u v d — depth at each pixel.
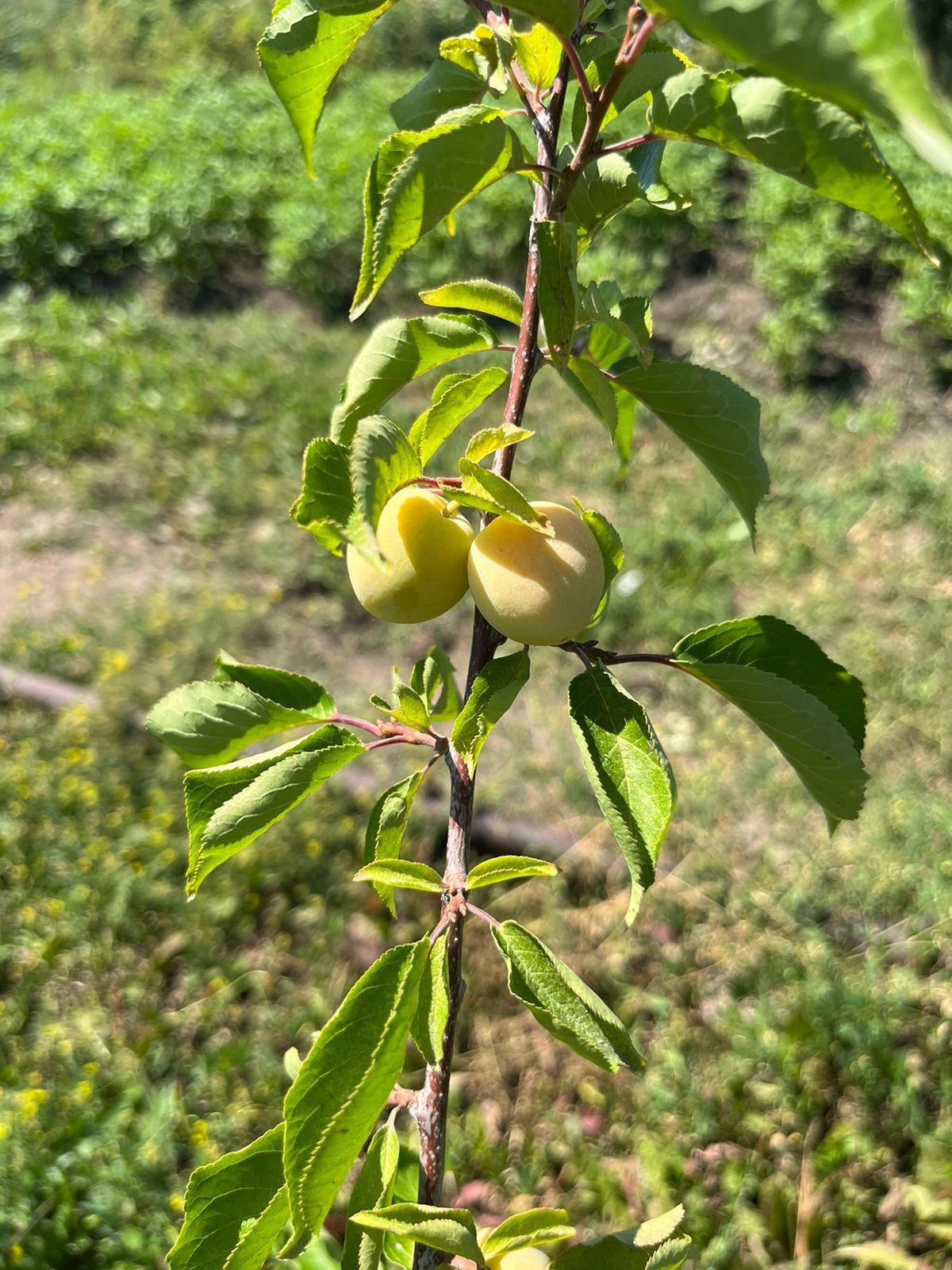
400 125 0.27
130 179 2.37
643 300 0.29
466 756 0.26
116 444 1.70
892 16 0.12
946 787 1.07
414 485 0.27
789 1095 0.76
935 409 1.79
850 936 0.90
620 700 0.26
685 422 0.29
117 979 0.90
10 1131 0.72
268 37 0.27
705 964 0.89
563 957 0.91
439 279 2.15
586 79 0.24
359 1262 0.26
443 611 0.28
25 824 1.01
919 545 1.46
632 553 1.42
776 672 0.29
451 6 3.41
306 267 2.22
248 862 0.97
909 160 2.07
